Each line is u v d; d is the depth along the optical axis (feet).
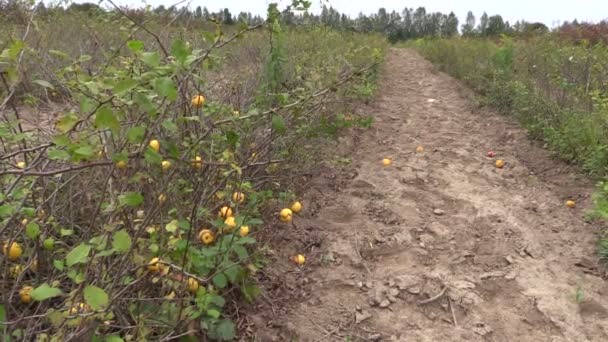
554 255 12.56
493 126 24.30
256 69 16.42
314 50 25.31
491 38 63.62
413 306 10.45
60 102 14.92
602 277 11.71
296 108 10.91
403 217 14.17
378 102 28.73
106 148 7.56
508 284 11.25
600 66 26.40
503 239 13.19
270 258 11.52
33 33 17.79
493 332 9.85
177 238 7.59
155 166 7.88
